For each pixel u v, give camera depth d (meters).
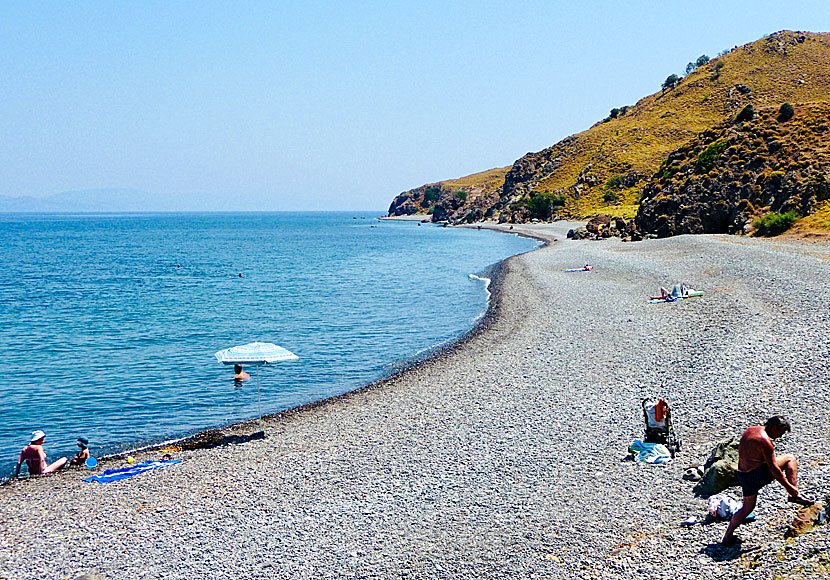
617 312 33.34
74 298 52.12
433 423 18.62
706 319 28.81
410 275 65.50
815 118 76.44
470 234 146.88
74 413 22.30
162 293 54.62
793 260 42.69
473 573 10.50
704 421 16.34
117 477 15.96
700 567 9.63
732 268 42.66
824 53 175.50
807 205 63.22
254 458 16.84
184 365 28.55
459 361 26.52
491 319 35.72
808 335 23.14
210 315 42.19
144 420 21.42
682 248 60.88
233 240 150.75
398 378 24.81
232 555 11.59
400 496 13.70
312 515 13.06
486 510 12.74
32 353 31.30
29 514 13.83
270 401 23.00
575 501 12.74
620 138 174.62
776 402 16.83
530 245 101.50
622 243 77.94
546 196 159.38
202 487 14.93
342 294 51.56
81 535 12.64
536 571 10.34
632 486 13.14
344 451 16.84
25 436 20.30
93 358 30.12
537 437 16.62
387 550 11.47
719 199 74.44
